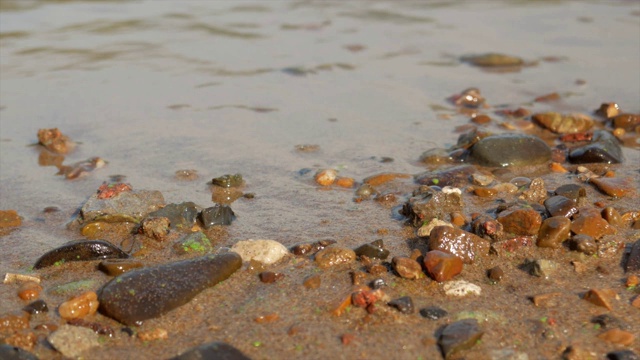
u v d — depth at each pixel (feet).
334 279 2.80
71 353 2.61
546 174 3.26
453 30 4.75
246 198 3.17
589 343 2.62
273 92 3.90
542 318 2.68
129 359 2.60
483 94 3.87
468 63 4.18
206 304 2.72
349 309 2.70
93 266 2.86
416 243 2.93
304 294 2.75
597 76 4.00
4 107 3.77
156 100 3.84
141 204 3.07
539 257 2.87
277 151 3.44
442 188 3.14
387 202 3.12
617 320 2.67
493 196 3.13
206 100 3.84
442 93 3.89
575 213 2.97
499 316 2.69
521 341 2.63
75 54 4.31
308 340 2.63
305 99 3.84
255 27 4.85
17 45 4.46
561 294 2.75
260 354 2.60
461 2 5.45
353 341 2.62
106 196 3.09
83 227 3.01
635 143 3.46
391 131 3.58
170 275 2.76
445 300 2.74
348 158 3.40
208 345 2.60
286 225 3.02
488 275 2.82
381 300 2.71
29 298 2.76
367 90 3.92
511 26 4.82
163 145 3.49
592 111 3.70
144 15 5.13
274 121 3.66
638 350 2.60
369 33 4.71
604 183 3.15
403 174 3.28
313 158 3.40
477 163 3.33
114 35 4.68
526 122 3.61
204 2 5.49
